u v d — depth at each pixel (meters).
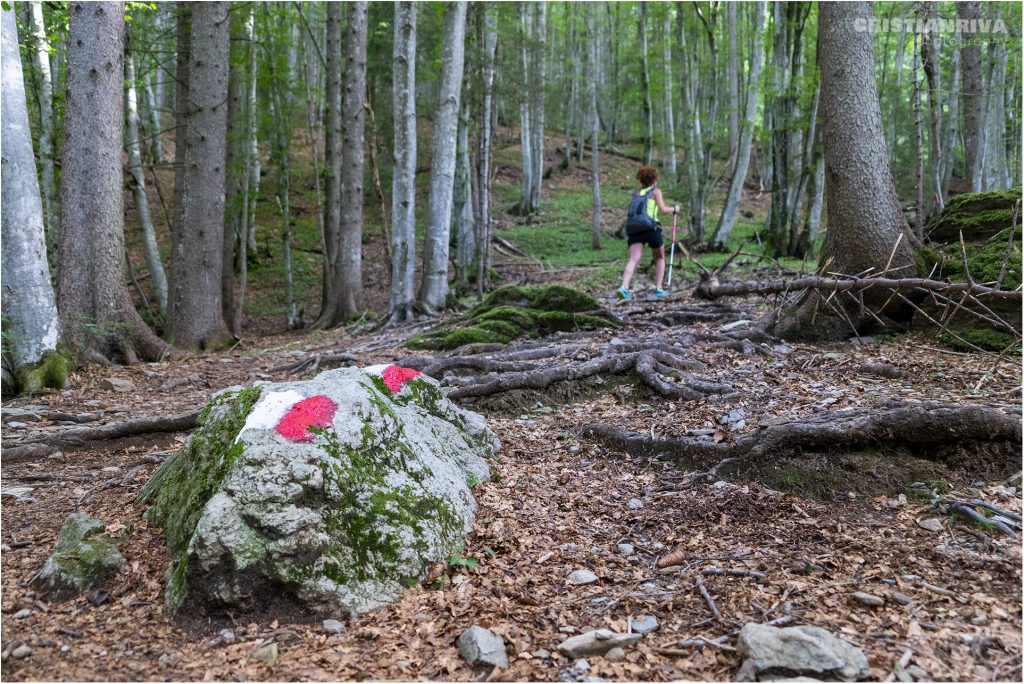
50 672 2.49
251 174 18.22
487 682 2.44
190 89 10.04
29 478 4.33
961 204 6.57
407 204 10.34
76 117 7.81
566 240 19.53
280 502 2.92
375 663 2.56
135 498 3.93
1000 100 14.62
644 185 9.47
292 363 7.77
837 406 4.43
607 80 29.72
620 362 5.85
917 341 5.63
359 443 3.31
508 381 5.64
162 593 3.00
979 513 3.25
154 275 12.96
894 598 2.77
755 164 28.89
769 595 2.87
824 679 2.31
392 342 8.49
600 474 4.37
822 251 6.37
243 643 2.69
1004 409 3.87
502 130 32.09
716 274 8.09
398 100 10.26
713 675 2.43
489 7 12.45
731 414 4.65
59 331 7.08
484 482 4.22
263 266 18.98
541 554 3.42
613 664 2.53
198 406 6.01
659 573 3.18
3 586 3.07
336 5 13.69
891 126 22.22
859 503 3.53
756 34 15.23
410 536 3.19
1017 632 2.54
